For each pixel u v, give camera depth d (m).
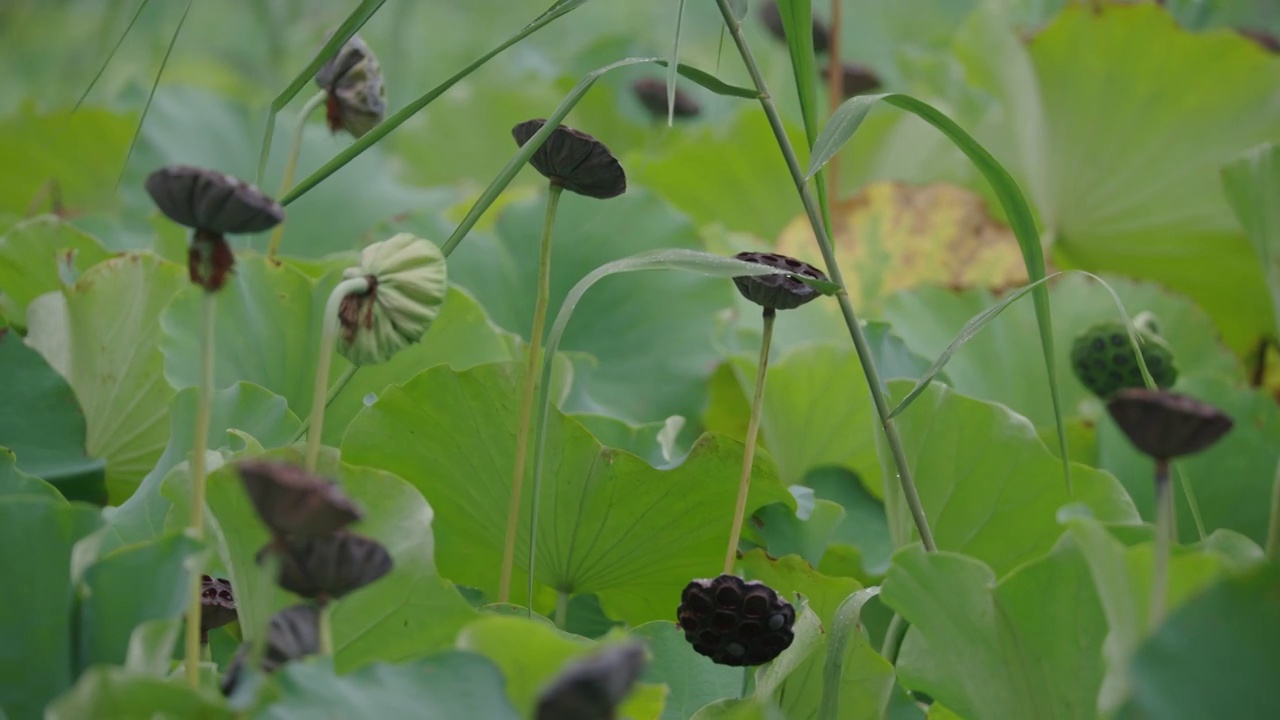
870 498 3.77
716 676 2.95
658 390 4.02
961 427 3.17
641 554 3.11
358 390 3.36
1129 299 4.43
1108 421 3.65
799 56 2.93
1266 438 3.54
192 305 3.30
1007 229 5.05
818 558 3.22
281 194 3.48
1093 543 2.59
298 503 2.43
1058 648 2.76
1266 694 2.41
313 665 2.50
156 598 2.60
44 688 2.60
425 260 2.78
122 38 2.79
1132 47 4.85
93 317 3.29
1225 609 2.43
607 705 2.32
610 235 4.25
